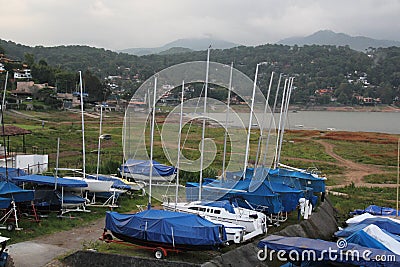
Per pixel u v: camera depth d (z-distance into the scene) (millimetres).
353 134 85062
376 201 31531
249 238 18406
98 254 15398
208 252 16297
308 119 145000
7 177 21375
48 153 41719
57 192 21781
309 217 23297
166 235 15555
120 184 26453
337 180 41188
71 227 19859
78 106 96438
